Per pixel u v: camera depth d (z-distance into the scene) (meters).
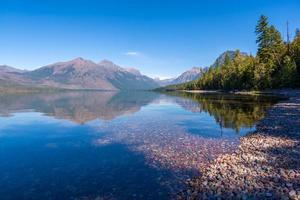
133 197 11.33
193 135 23.92
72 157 17.45
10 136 24.84
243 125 28.22
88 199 11.25
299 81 79.06
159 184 12.57
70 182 13.08
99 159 16.91
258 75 93.31
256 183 11.95
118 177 13.62
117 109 52.97
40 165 15.78
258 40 95.88
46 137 24.27
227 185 11.86
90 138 23.48
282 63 88.44
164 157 16.92
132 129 27.84
